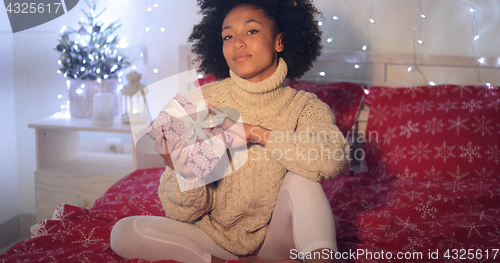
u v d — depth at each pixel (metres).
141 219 1.09
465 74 2.04
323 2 2.14
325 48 2.17
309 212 0.92
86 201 2.05
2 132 2.15
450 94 1.86
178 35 2.20
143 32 2.23
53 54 2.21
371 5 2.11
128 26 2.24
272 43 1.13
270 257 1.11
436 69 2.06
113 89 2.16
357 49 2.15
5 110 2.17
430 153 1.74
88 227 1.28
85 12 2.22
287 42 1.21
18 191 2.27
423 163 1.73
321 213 0.93
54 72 2.22
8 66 2.19
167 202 1.11
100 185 2.03
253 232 1.11
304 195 0.96
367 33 2.13
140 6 2.21
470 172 1.69
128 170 2.07
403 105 1.88
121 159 2.25
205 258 1.04
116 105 2.19
